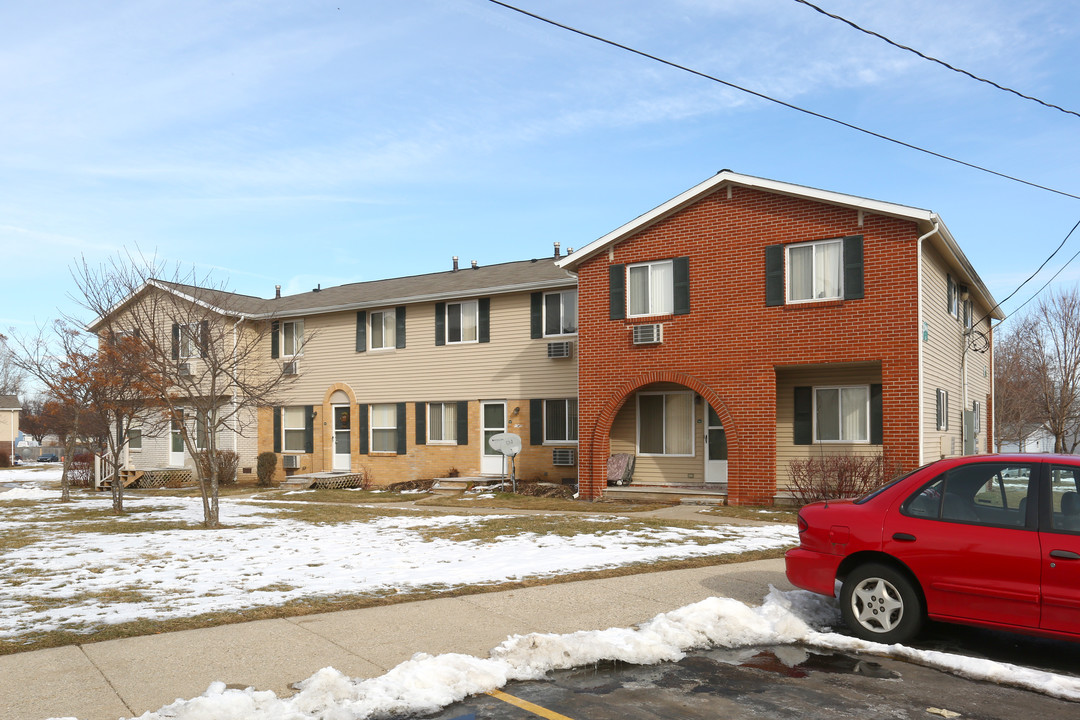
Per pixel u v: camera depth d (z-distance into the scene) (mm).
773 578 9375
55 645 6445
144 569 9969
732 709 5234
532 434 23281
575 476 22516
